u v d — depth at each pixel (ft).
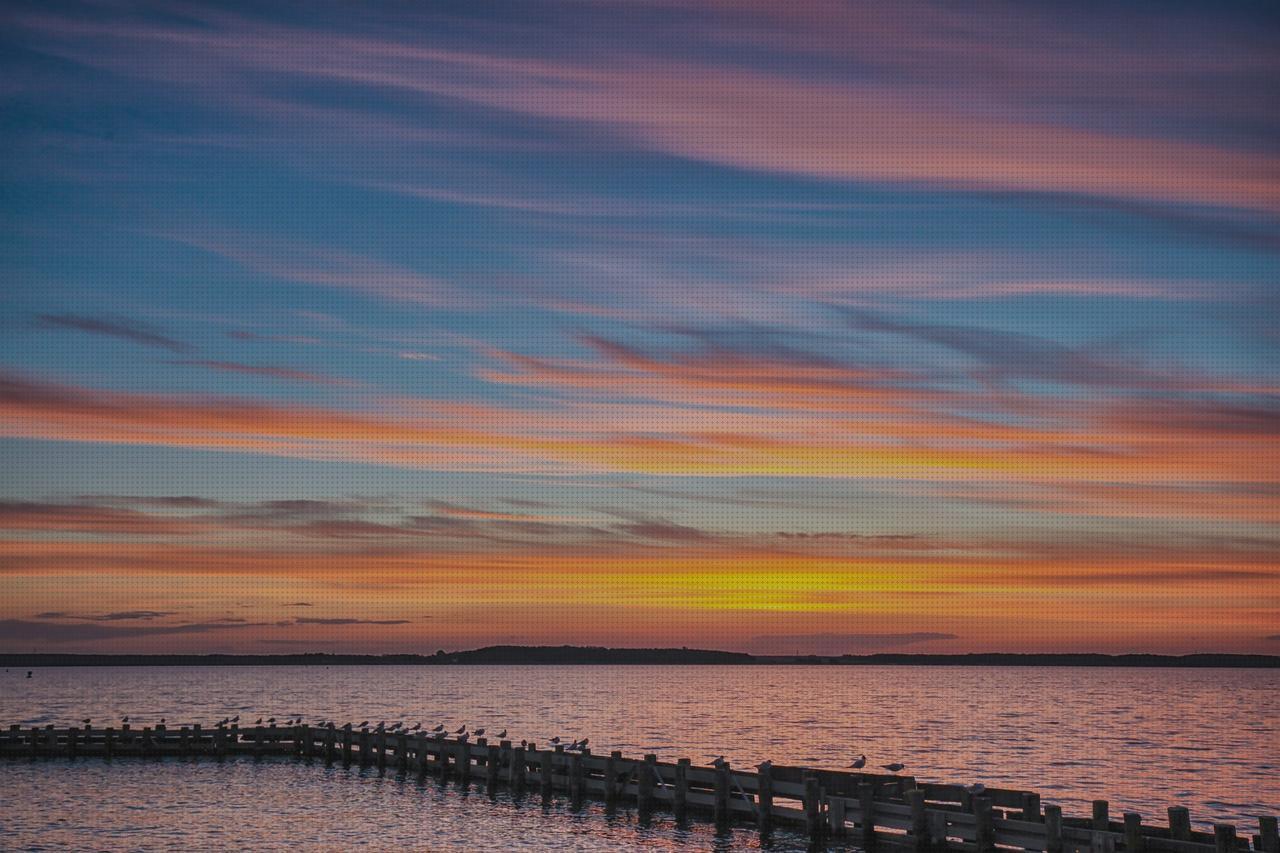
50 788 187.32
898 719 458.09
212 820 157.58
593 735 348.38
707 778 138.72
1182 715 502.38
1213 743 330.75
